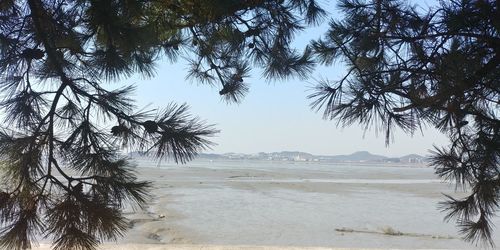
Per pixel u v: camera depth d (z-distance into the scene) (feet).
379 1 11.48
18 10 9.87
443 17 10.50
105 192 9.33
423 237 49.75
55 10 10.05
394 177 209.26
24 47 9.76
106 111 9.45
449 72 10.48
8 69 9.62
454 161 11.82
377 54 11.84
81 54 10.52
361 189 121.49
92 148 9.39
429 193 109.91
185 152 8.99
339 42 12.50
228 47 14.97
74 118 9.68
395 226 57.47
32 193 9.31
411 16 11.12
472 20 10.30
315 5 13.79
